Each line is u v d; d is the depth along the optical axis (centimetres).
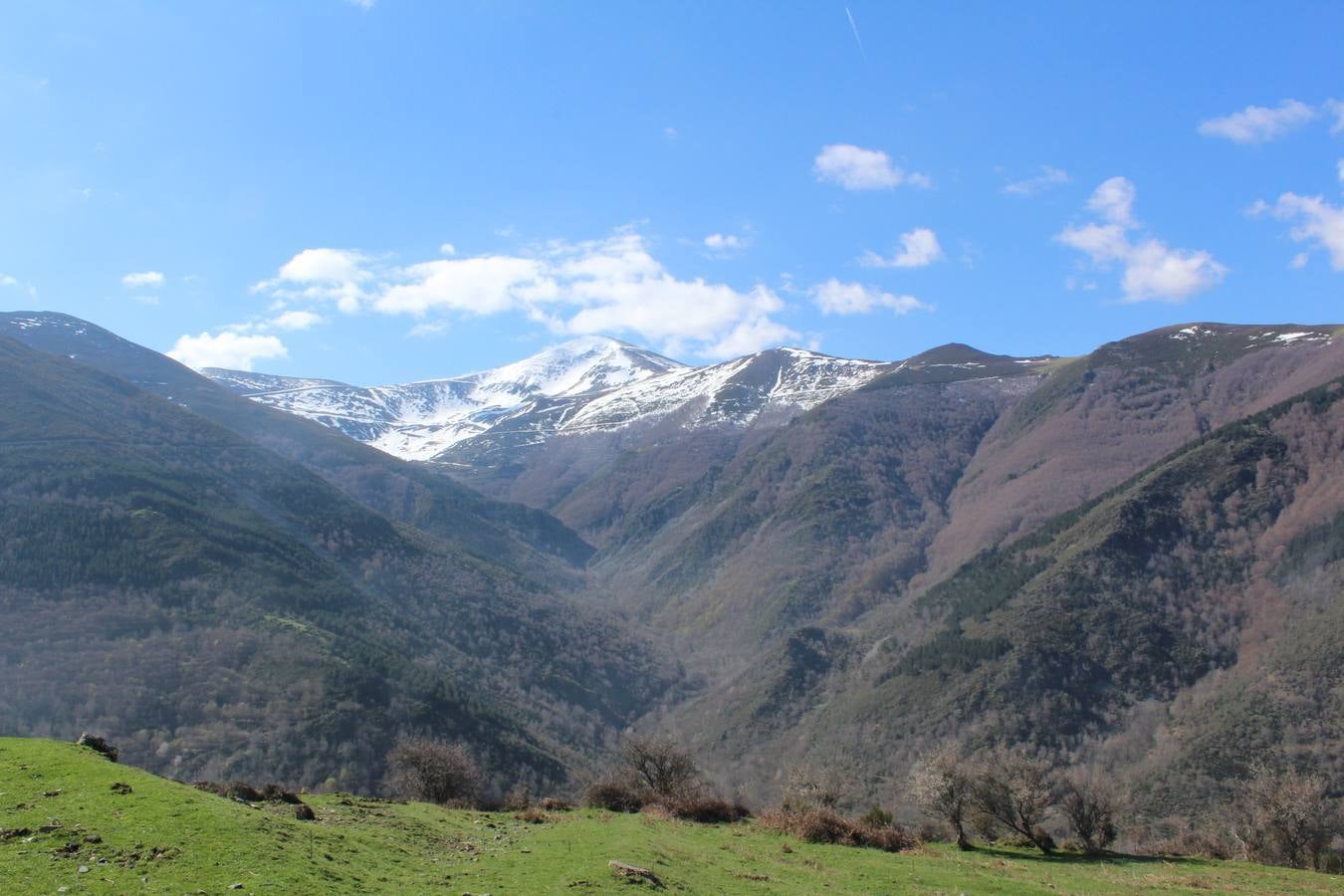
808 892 2641
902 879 3108
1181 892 3359
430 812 3453
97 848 1811
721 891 2484
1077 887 3325
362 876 2086
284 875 1866
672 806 4538
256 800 2953
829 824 4138
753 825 4344
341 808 3150
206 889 1709
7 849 1742
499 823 3453
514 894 2144
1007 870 3672
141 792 2184
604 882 2286
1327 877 3953
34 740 2522
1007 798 4697
